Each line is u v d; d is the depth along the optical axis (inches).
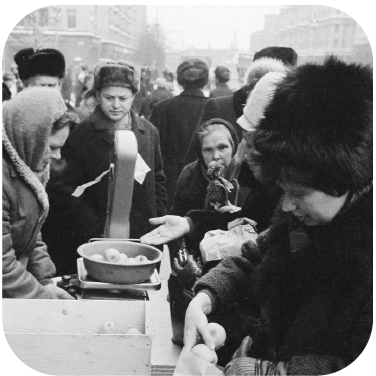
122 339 54.9
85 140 103.0
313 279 43.8
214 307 54.4
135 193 106.6
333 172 40.7
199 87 153.7
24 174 67.4
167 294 83.5
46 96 68.9
